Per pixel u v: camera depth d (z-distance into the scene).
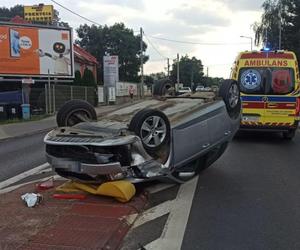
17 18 40.50
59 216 6.25
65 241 5.32
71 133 7.20
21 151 14.17
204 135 8.38
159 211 6.76
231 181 8.81
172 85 10.59
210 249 5.30
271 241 5.57
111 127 7.31
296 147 13.77
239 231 5.92
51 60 34.81
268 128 15.16
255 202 7.30
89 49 88.38
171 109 8.34
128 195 6.87
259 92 15.09
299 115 15.05
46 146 7.39
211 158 9.27
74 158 7.03
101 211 6.48
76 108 8.01
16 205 6.84
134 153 7.07
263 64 15.09
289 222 6.29
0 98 30.48
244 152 12.62
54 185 8.05
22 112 28.89
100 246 5.17
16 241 5.32
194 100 8.95
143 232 5.86
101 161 6.82
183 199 7.43
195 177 9.11
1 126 23.73
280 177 9.21
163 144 7.48
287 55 15.05
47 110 33.25
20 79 33.78
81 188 7.31
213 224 6.19
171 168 7.78
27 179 9.36
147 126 7.26
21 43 33.59
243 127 15.28
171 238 5.65
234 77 15.27
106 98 49.38
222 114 8.83
